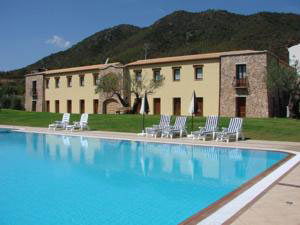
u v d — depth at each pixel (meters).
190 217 5.93
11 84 80.75
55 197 7.95
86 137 21.30
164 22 121.50
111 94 42.12
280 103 37.16
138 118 29.92
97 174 10.71
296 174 9.49
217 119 20.39
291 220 5.63
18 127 28.72
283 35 84.75
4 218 6.50
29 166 12.08
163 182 9.62
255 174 10.75
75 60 129.62
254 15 100.69
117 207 7.16
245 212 6.07
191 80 36.97
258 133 21.39
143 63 39.94
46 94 51.34
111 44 136.25
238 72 34.34
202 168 11.80
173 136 21.06
